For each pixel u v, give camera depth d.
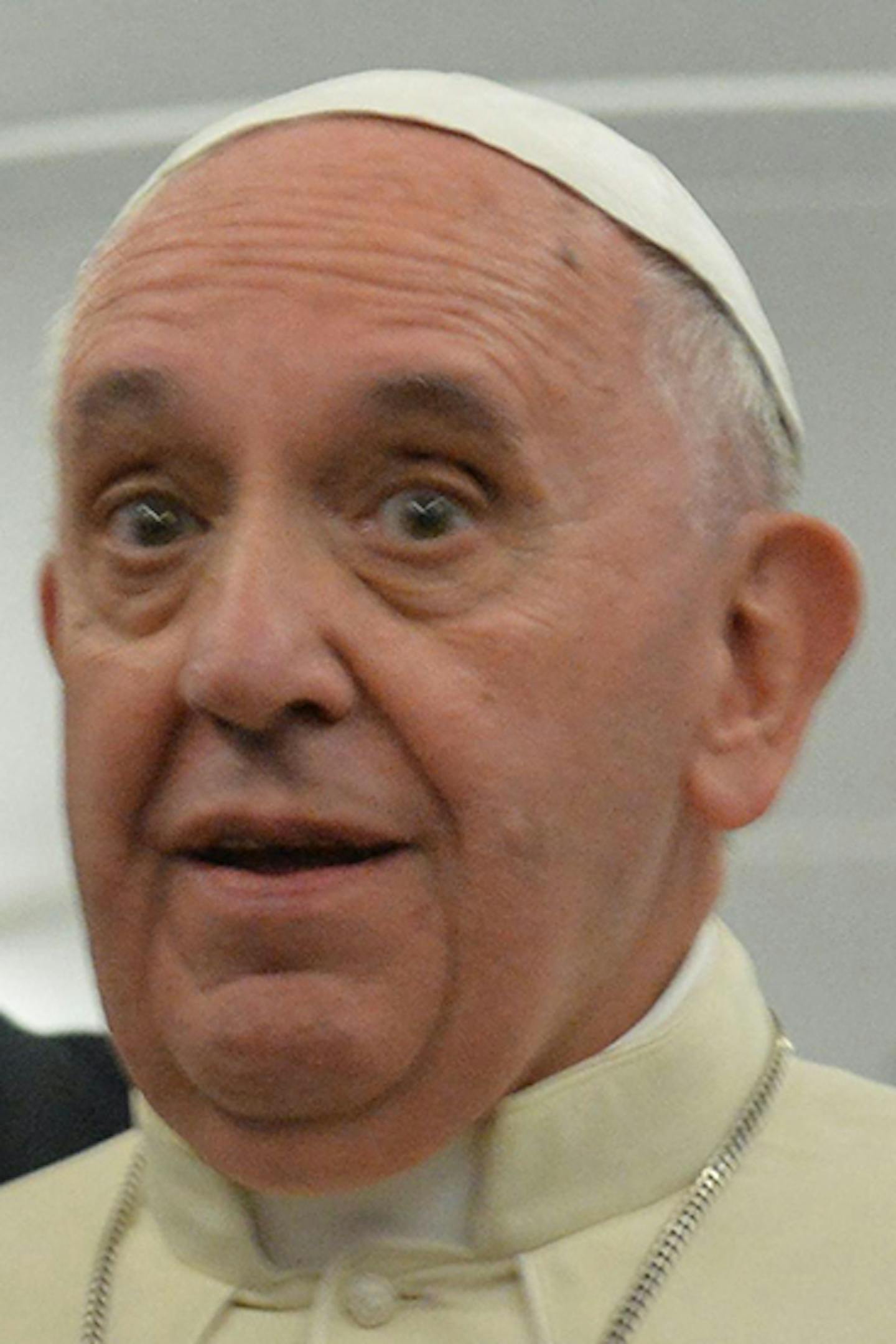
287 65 9.30
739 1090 4.41
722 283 4.27
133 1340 4.26
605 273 3.99
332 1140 3.85
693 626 4.06
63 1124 7.01
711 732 4.19
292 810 3.71
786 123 9.23
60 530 4.26
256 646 3.65
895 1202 4.22
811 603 4.29
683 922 4.29
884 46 9.02
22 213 9.64
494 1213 4.07
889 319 9.81
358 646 3.74
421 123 4.04
